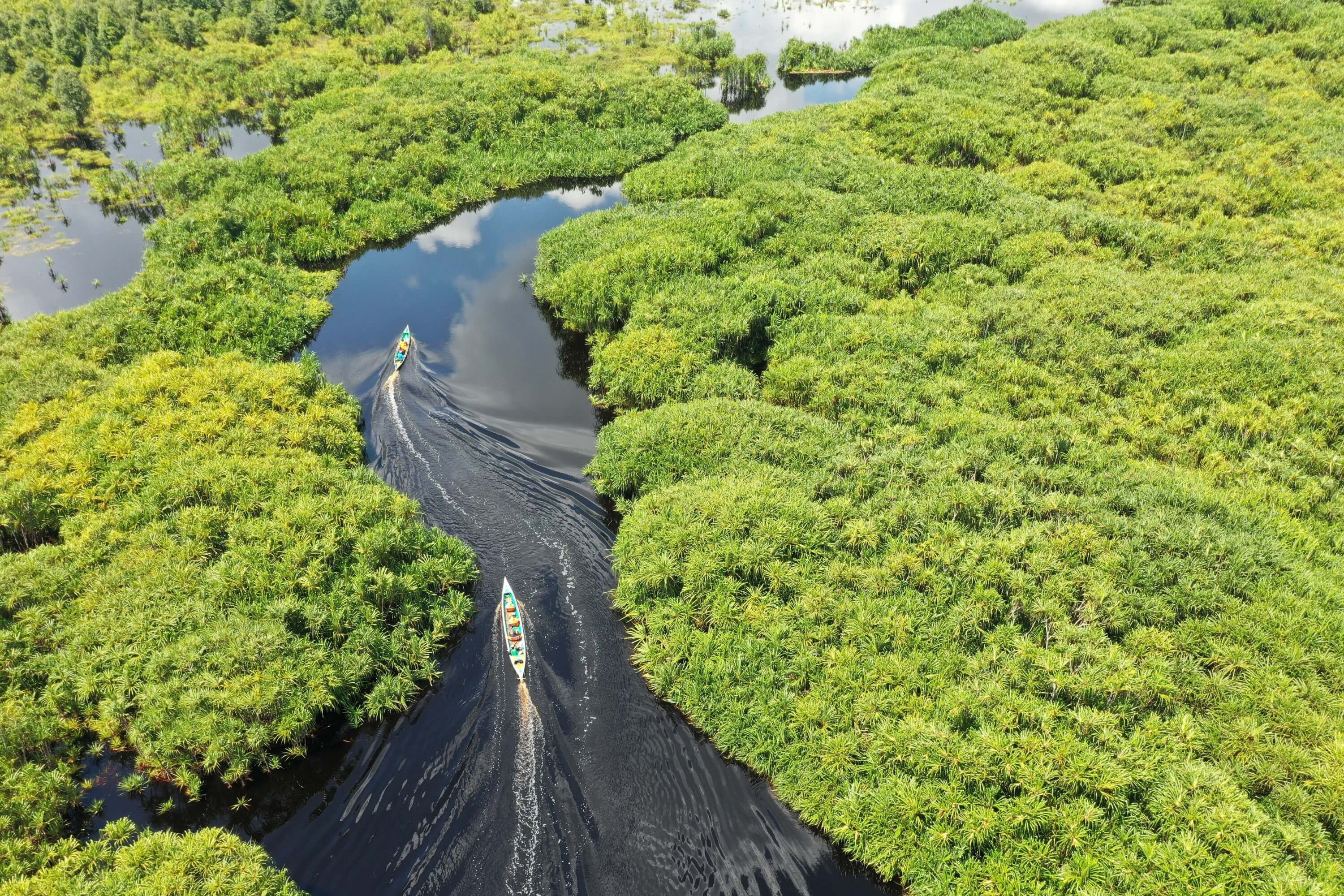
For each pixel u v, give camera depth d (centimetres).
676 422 3941
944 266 5341
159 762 2625
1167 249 5384
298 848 2552
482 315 5553
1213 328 4516
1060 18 11594
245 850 2353
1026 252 5375
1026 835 2284
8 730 2591
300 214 6122
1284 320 4447
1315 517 3497
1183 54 8738
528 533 3753
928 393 4106
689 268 5178
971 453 3594
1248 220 5750
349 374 4859
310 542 3222
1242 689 2594
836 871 2475
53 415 3972
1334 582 3027
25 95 8262
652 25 11200
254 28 10194
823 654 2881
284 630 2875
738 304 4772
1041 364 4397
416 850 2538
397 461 4169
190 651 2758
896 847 2395
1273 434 3862
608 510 3897
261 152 6875
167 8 10631
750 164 6725
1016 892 2191
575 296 5147
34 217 6625
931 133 7038
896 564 3094
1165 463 3838
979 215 5900
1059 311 4688
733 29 11488
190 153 7225
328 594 3092
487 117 7775
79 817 2592
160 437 3794
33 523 3566
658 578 3169
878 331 4538
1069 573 2986
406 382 4775
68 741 2719
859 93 8844
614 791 2692
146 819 2623
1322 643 2720
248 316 4984
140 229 6538
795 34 11362
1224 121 7138
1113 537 3173
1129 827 2269
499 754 2806
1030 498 3362
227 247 5681
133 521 3378
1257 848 2122
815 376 4222
